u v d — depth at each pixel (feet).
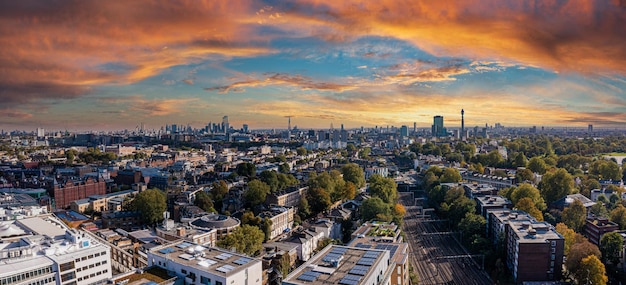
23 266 500.74
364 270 452.76
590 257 654.53
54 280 517.55
